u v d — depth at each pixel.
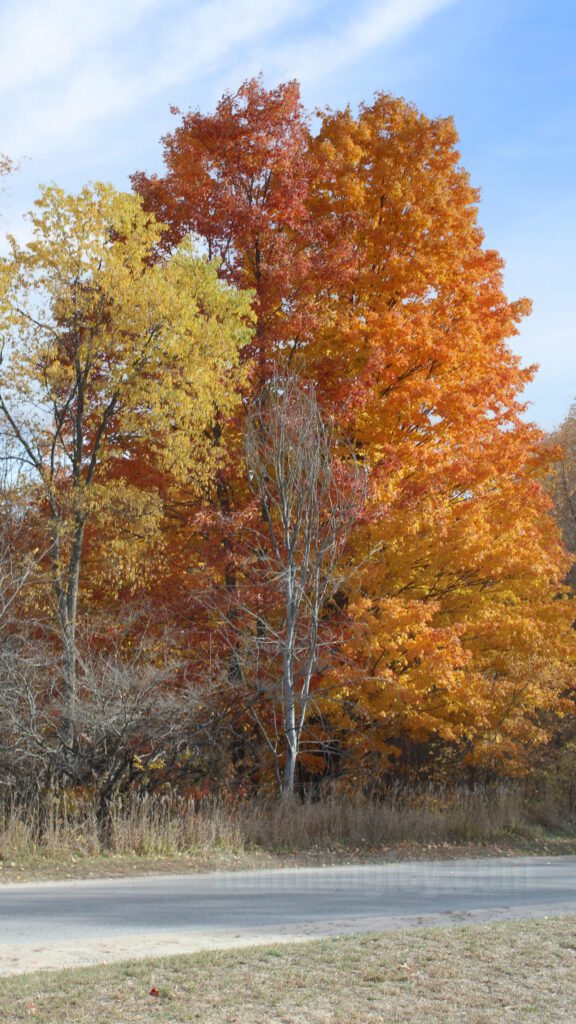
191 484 22.22
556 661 22.83
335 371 22.23
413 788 22.28
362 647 19.77
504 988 7.65
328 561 21.16
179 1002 6.84
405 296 23.05
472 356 23.03
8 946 8.61
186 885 12.73
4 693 16.80
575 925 10.02
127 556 19.91
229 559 20.98
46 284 19.25
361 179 23.84
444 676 19.83
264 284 22.56
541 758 24.20
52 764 17.02
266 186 23.44
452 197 23.72
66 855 14.64
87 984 7.19
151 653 19.88
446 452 21.81
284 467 21.16
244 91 23.06
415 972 7.95
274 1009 6.80
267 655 21.36
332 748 21.61
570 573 32.22
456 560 21.00
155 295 18.98
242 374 20.17
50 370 19.94
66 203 19.22
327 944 8.81
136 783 17.95
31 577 20.47
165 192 23.50
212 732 19.34
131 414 19.91
